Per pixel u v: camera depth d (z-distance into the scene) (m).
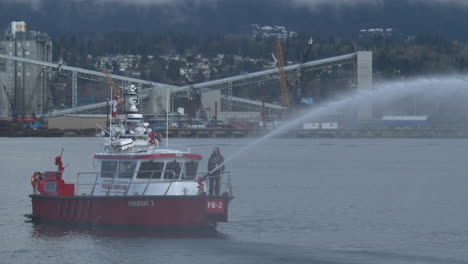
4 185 137.62
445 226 86.38
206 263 63.75
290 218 91.88
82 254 66.31
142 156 72.31
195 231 71.12
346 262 66.31
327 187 134.38
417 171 178.50
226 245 70.56
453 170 181.25
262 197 115.69
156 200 70.12
